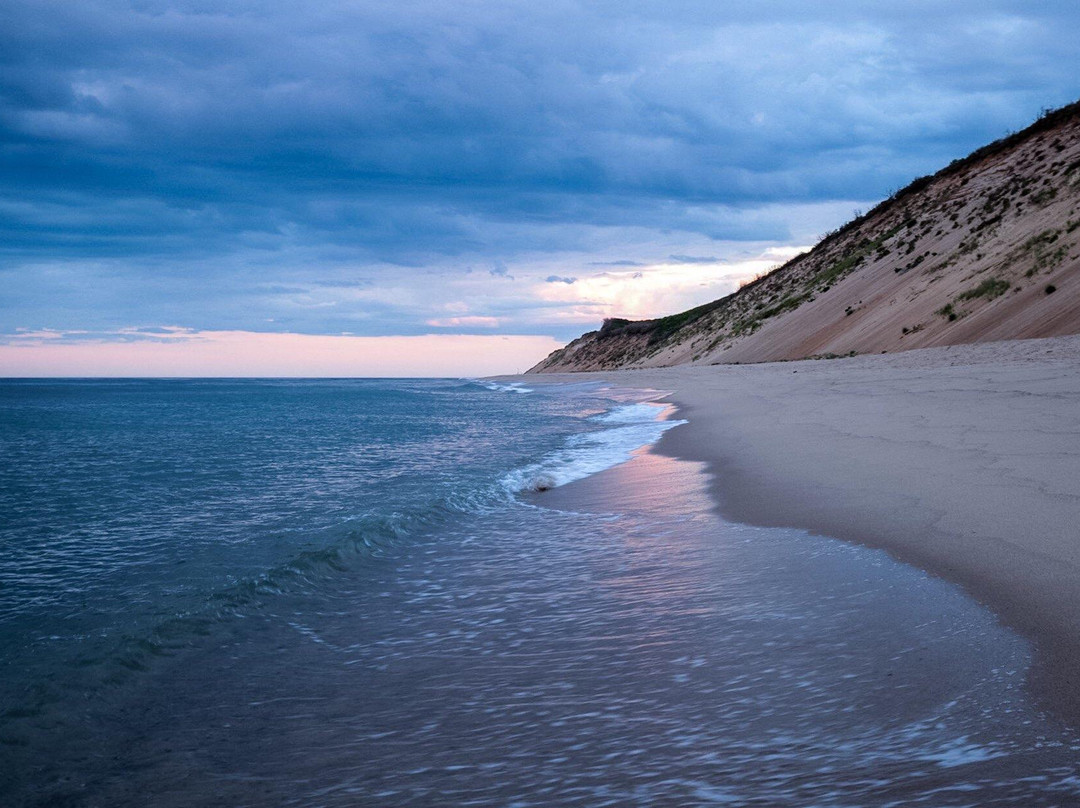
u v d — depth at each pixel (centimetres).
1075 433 841
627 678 367
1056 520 543
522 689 367
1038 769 252
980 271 3328
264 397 5784
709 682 352
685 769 275
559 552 647
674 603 476
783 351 4566
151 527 841
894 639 381
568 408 3005
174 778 303
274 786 293
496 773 288
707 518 719
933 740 278
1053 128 4556
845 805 240
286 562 640
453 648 434
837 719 302
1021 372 1551
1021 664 337
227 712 364
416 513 830
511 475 1142
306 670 414
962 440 897
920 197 5569
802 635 399
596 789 268
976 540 527
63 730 350
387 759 307
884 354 3130
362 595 553
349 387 9519
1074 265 2702
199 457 1561
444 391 6756
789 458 987
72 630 492
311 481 1157
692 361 6425
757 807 244
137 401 5288
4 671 423
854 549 553
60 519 900
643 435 1588
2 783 303
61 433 2378
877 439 1013
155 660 436
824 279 5597
